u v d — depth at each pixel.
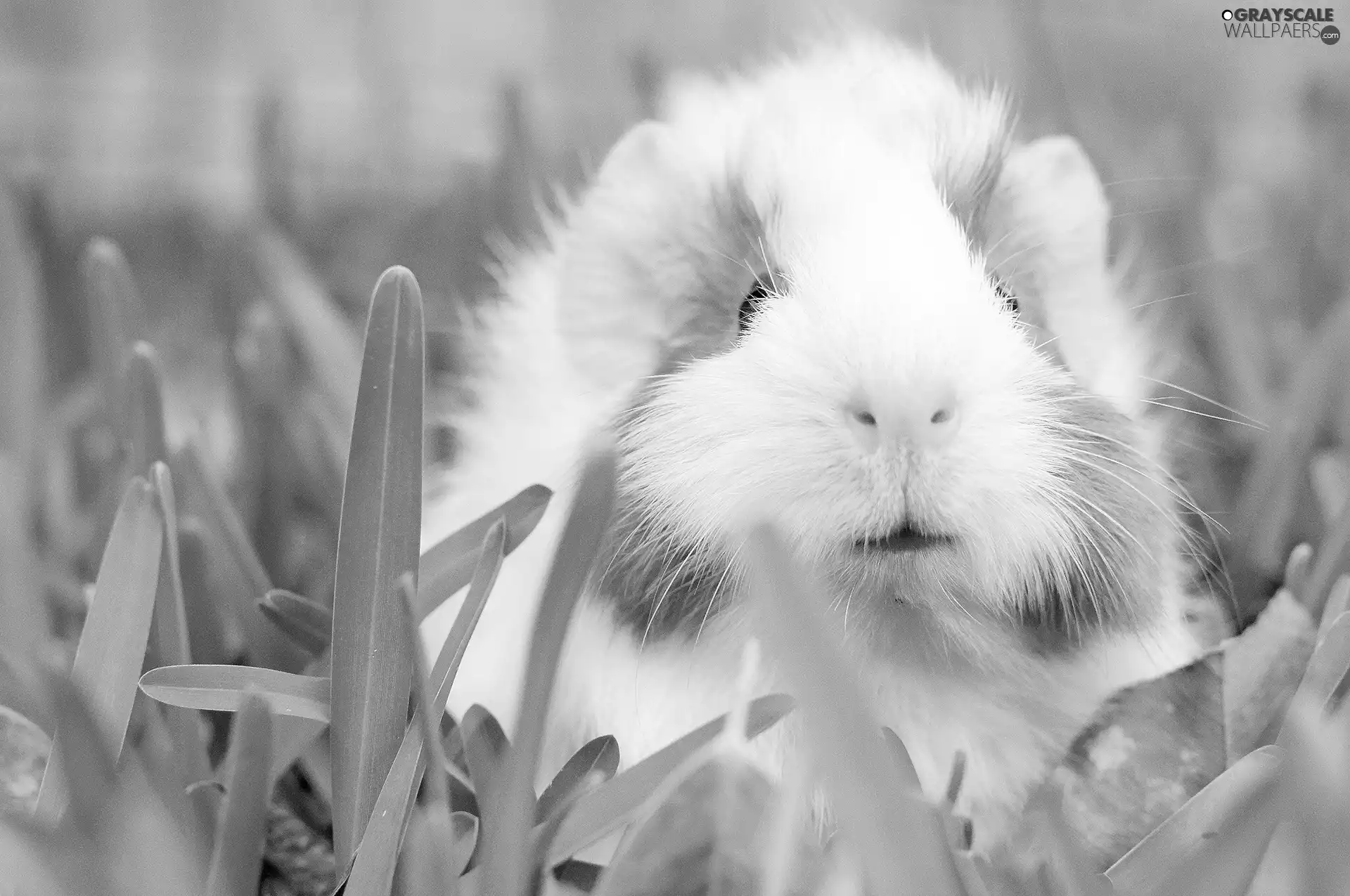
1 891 0.43
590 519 0.45
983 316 0.51
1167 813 0.47
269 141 0.89
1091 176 0.55
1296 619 0.48
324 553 0.60
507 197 0.78
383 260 0.93
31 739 0.47
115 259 0.59
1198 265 0.69
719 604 0.50
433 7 1.45
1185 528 0.54
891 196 0.52
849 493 0.49
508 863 0.44
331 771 0.46
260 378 0.62
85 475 0.62
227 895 0.45
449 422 0.59
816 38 0.64
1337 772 0.43
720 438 0.50
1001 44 0.96
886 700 0.51
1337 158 0.97
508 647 0.52
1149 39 1.25
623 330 0.54
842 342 0.50
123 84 1.43
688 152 0.54
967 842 0.46
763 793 0.43
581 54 1.36
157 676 0.46
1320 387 0.59
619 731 0.51
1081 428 0.51
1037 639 0.51
